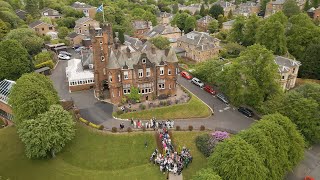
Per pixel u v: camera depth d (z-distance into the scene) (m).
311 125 76.12
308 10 196.12
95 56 91.00
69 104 87.94
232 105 93.75
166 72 90.94
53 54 132.12
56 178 68.19
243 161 55.34
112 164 71.00
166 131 76.56
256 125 66.56
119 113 83.62
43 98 77.62
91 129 78.44
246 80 88.31
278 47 125.25
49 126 70.25
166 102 88.31
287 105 78.94
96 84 94.75
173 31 169.12
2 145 79.50
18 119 75.25
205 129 79.19
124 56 87.56
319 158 77.44
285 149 63.44
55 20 187.50
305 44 127.31
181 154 69.94
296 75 111.25
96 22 172.62
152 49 91.12
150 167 68.75
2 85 91.75
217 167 58.19
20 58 103.50
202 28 197.12
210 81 104.62
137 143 74.56
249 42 151.12
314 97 80.44
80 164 71.75
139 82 88.94
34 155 70.94
